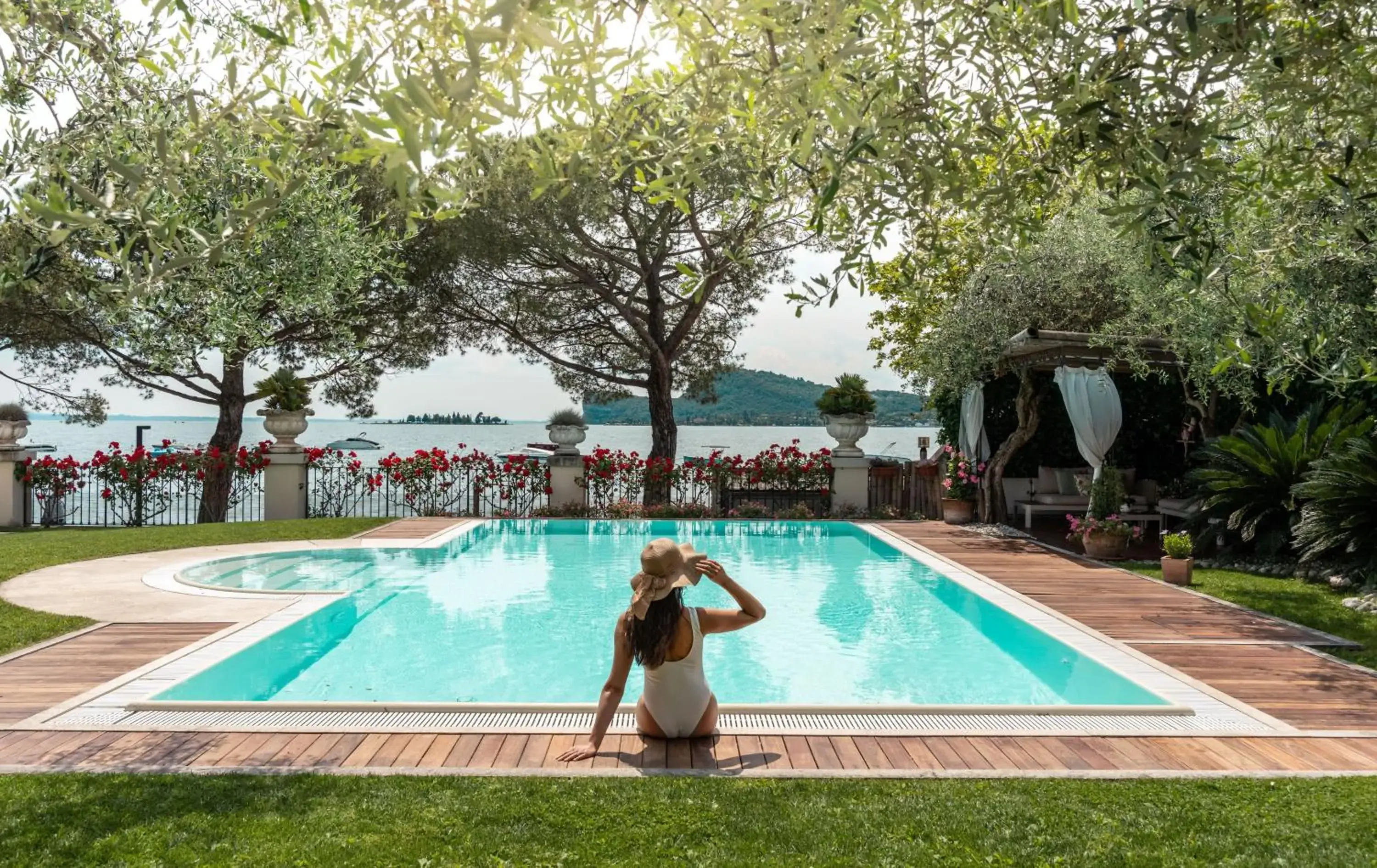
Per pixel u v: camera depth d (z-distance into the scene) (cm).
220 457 1597
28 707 520
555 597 969
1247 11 256
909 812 374
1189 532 1219
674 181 309
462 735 477
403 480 1639
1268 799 391
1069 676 649
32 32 394
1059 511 1441
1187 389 1235
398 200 230
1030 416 1428
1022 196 326
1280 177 338
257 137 545
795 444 1672
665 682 466
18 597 849
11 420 1523
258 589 911
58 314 1467
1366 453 890
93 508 1970
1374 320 689
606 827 358
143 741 463
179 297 612
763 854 337
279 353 1812
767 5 235
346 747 455
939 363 1366
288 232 802
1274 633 739
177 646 671
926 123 296
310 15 269
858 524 1515
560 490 1650
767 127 305
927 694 633
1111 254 1103
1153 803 386
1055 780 415
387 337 1823
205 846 338
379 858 330
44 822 357
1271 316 394
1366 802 387
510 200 1523
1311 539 938
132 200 265
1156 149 271
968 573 1060
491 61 222
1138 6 254
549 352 1905
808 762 439
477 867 325
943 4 281
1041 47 294
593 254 1692
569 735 477
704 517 1609
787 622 862
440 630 826
